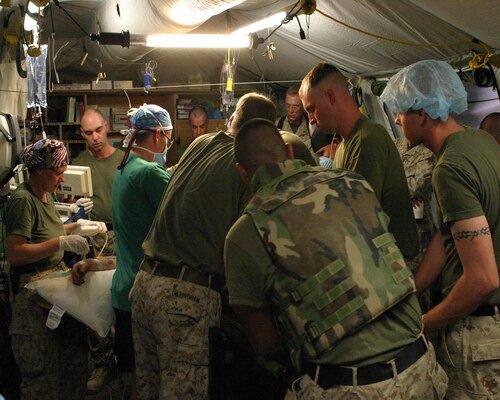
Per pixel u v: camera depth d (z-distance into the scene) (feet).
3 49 12.71
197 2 9.84
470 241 6.12
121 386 12.73
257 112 7.99
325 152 12.54
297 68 19.42
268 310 5.83
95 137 14.15
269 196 5.76
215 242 7.61
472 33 11.85
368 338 5.41
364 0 12.60
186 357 7.67
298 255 5.45
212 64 21.61
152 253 8.02
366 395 5.35
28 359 10.01
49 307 9.73
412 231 8.16
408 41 13.98
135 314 8.20
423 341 5.74
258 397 7.02
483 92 14.82
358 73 17.83
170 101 21.70
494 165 6.36
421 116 6.72
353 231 5.57
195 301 7.65
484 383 6.52
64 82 21.17
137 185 8.90
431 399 5.68
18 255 9.76
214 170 7.66
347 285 5.36
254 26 13.33
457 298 6.23
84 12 16.67
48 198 10.53
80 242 10.03
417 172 11.37
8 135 11.39
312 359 5.48
